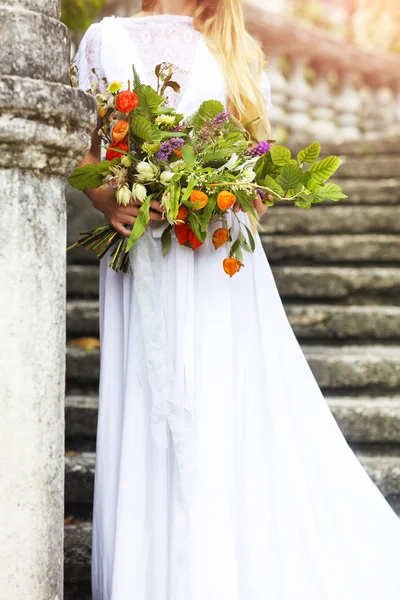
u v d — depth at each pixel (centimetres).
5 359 135
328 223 422
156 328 189
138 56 203
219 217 194
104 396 205
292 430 205
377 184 452
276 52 693
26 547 139
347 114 722
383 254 393
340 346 352
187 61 205
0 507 136
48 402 142
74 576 248
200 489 189
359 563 208
